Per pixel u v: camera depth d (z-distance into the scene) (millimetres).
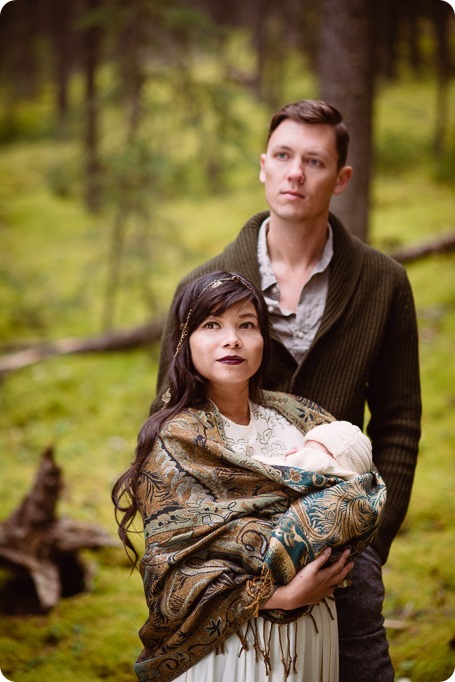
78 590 4047
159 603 1923
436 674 3082
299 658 2002
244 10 17891
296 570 1907
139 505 1994
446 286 7535
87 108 7652
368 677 2203
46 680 3264
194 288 2082
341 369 2367
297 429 2205
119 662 3381
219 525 1905
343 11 4043
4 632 3602
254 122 12773
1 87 17359
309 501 1941
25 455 5438
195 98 7473
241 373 2039
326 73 4125
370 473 2068
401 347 2465
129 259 7391
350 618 2230
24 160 13664
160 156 6867
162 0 7066
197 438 1957
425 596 3705
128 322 7910
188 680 1980
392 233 9148
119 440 5645
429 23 15500
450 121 13281
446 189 11133
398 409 2455
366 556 2295
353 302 2393
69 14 13500
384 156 12078
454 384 5832
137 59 7398
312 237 2404
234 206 10781
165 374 2369
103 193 7555
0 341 7516
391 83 14953
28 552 3924
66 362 6781
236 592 1895
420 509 4406
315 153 2324
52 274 9164
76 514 4516
